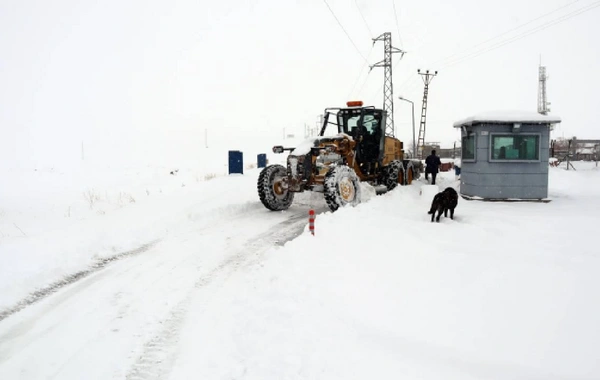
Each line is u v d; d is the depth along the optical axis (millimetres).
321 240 6121
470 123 10086
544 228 6566
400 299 3959
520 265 4680
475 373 2756
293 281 4637
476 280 4285
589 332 3135
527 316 3449
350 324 3562
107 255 6254
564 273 4352
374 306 3854
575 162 31672
